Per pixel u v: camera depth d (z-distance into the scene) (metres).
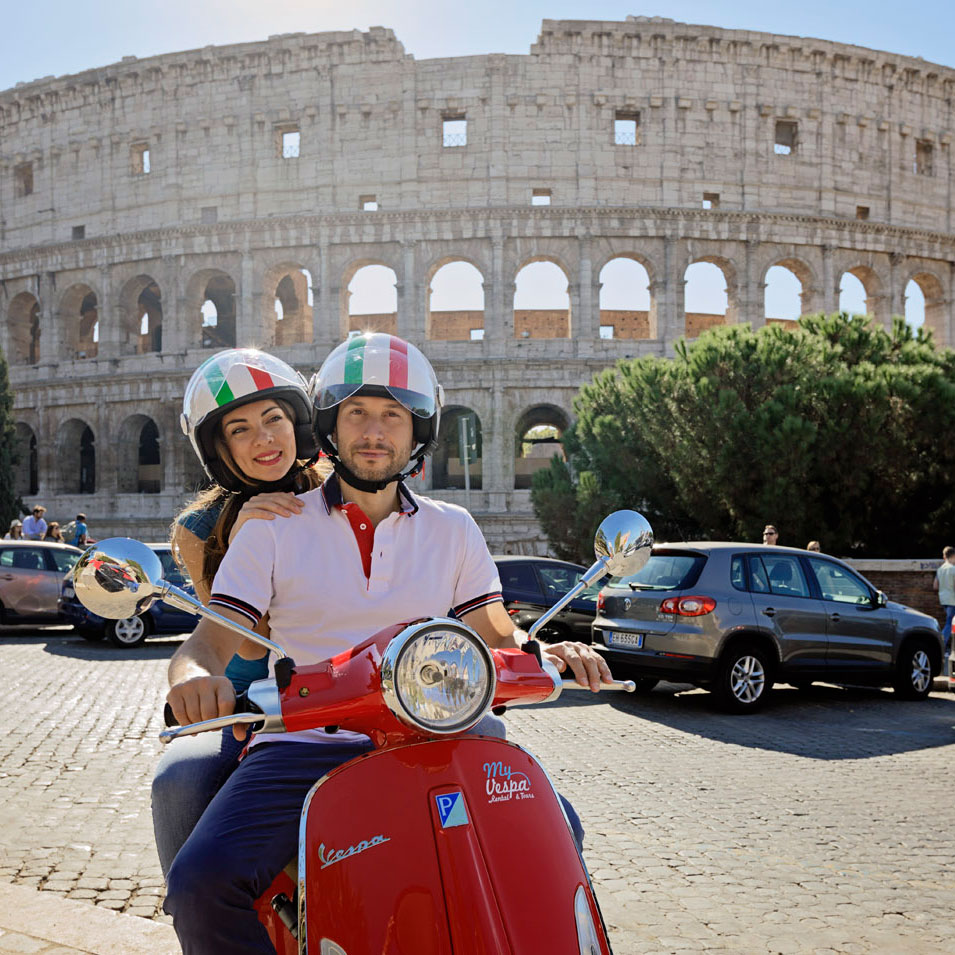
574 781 9.20
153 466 56.25
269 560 3.36
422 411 3.45
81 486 58.66
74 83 54.06
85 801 8.14
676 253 48.78
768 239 49.31
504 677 2.96
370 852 2.57
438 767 2.68
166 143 52.34
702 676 13.25
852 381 25.55
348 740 3.15
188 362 50.53
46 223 55.03
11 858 6.56
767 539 21.31
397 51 50.09
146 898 5.80
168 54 51.91
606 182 49.25
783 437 24.80
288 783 3.00
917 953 5.16
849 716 13.38
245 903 2.79
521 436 56.69
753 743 11.28
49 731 11.15
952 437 25.52
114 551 2.71
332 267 49.38
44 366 53.59
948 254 52.34
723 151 50.00
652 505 29.88
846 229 50.31
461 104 49.53
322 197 50.09
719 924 5.54
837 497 26.09
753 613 13.59
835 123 51.25
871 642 14.59
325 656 3.40
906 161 52.56
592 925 2.65
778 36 50.41
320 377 3.53
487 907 2.48
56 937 4.93
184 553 4.24
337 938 2.51
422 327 48.69
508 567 18.38
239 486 4.17
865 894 6.08
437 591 3.55
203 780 3.43
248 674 3.90
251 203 50.84
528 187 49.12
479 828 2.63
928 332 29.66
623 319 63.72
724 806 8.30
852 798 8.64
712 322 61.56
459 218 48.62
